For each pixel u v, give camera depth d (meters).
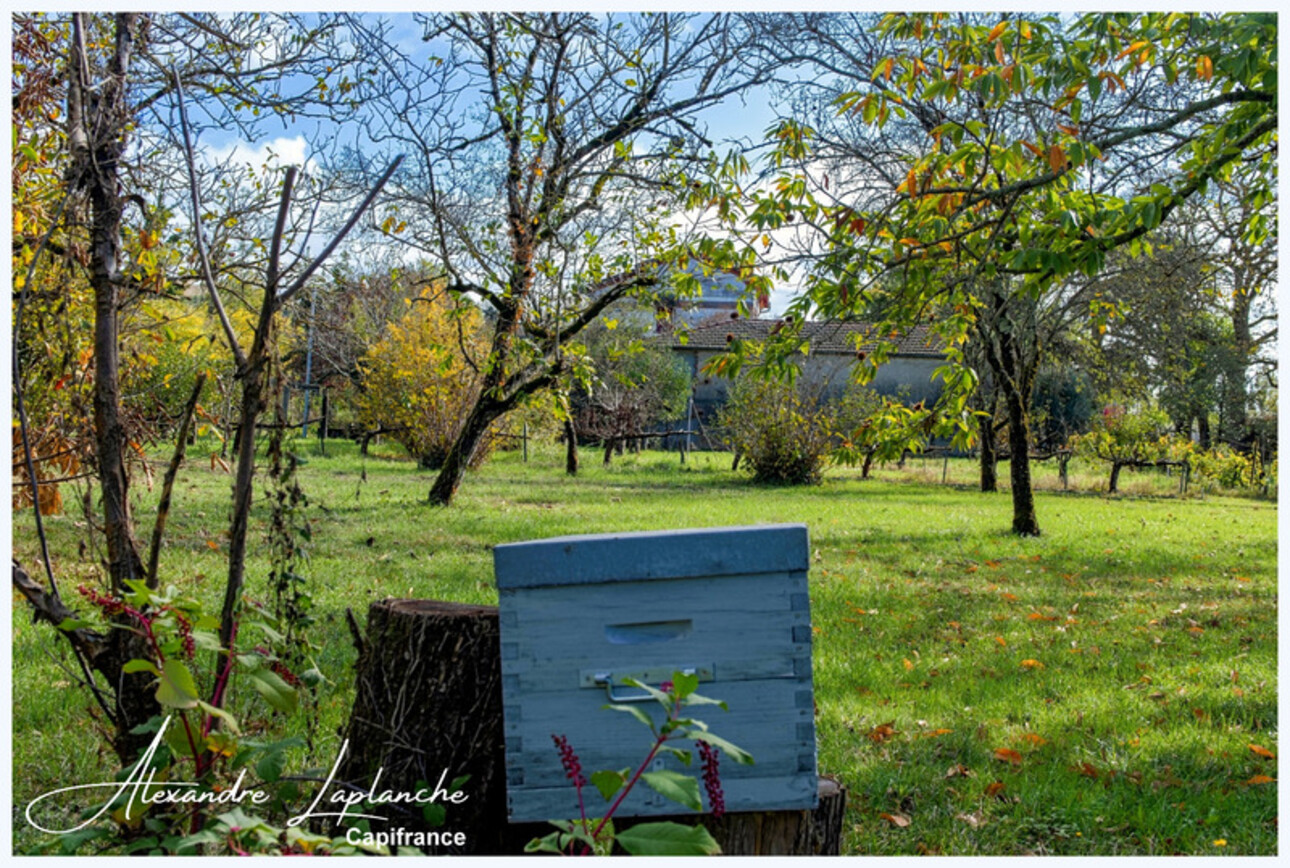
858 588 8.70
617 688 2.50
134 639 2.95
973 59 5.37
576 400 22.45
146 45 3.95
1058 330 13.80
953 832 3.70
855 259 6.09
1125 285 12.30
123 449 3.22
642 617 2.50
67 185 3.21
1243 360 17.06
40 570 6.46
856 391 23.23
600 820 2.46
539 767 2.51
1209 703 5.41
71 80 3.18
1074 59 5.00
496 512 13.50
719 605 2.50
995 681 5.78
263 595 6.85
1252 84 5.29
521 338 12.96
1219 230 10.18
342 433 28.30
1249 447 26.14
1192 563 10.93
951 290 6.39
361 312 12.70
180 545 8.82
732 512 14.66
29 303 4.52
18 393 2.92
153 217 4.88
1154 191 5.31
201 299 5.56
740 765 2.50
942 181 6.11
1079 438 24.05
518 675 2.51
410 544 10.15
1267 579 9.95
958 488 22.27
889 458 6.76
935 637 6.96
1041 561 10.82
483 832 3.05
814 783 2.49
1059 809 3.92
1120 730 4.92
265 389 2.80
